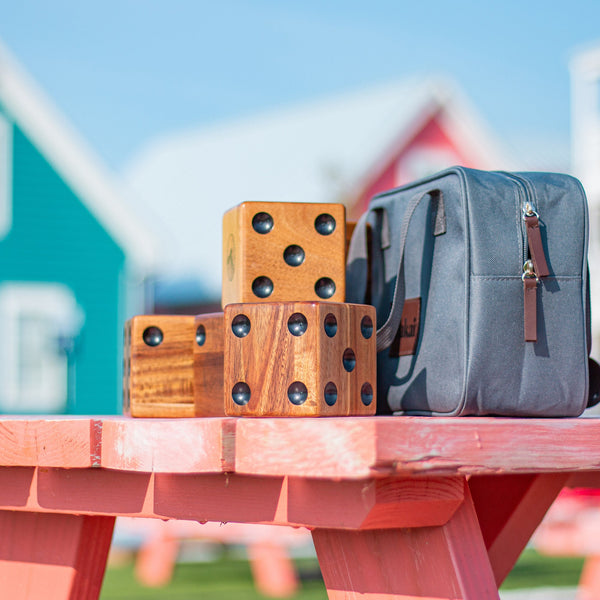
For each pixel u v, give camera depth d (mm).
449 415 1880
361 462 1310
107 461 1674
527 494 1979
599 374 1998
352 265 2285
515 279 1860
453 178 1933
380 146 17938
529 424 1478
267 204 2018
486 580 1577
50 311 12875
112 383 13242
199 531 6773
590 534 7648
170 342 2254
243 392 1770
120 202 13320
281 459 1402
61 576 2002
